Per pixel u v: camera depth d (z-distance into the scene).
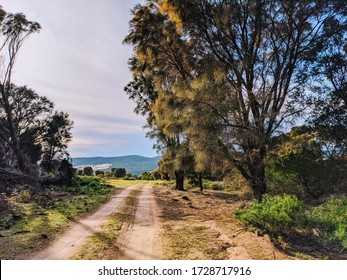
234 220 8.53
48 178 18.69
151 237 6.68
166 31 13.34
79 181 22.06
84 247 5.80
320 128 13.93
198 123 10.02
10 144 21.75
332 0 11.27
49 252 5.45
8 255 5.20
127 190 22.25
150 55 14.31
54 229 7.36
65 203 12.28
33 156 32.78
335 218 6.88
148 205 12.88
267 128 11.24
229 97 10.41
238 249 5.58
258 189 11.24
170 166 22.95
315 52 12.67
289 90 12.52
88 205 12.13
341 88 13.32
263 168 11.62
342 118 13.43
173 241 6.28
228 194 20.73
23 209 10.20
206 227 7.75
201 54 13.28
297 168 12.76
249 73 11.92
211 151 10.28
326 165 12.73
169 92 11.77
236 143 10.89
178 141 19.11
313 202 12.05
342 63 12.75
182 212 10.68
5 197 11.59
